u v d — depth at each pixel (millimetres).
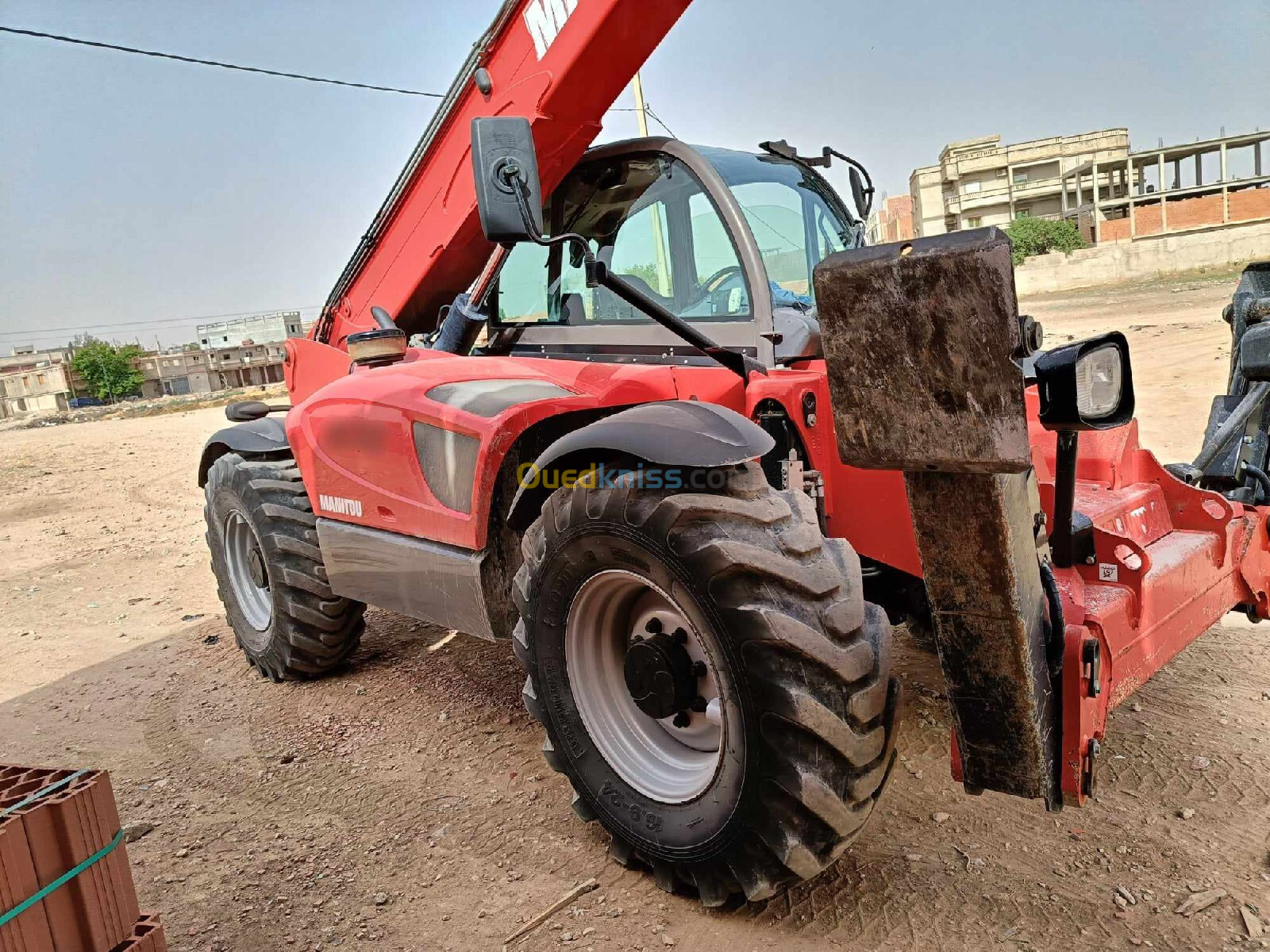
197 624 5723
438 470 3250
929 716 3469
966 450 1737
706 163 3195
